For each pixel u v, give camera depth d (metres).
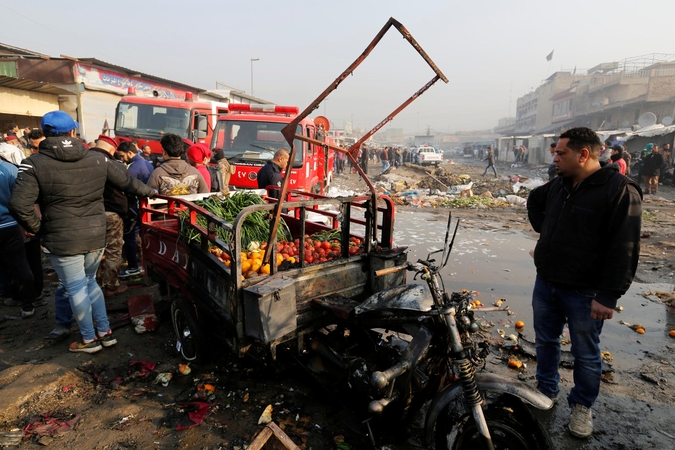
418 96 3.44
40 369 3.59
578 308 2.87
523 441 2.39
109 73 16.41
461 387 2.47
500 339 4.43
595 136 2.75
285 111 9.14
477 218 11.60
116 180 3.89
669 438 3.00
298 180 8.33
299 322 3.26
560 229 2.89
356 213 11.97
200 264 3.53
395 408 2.79
